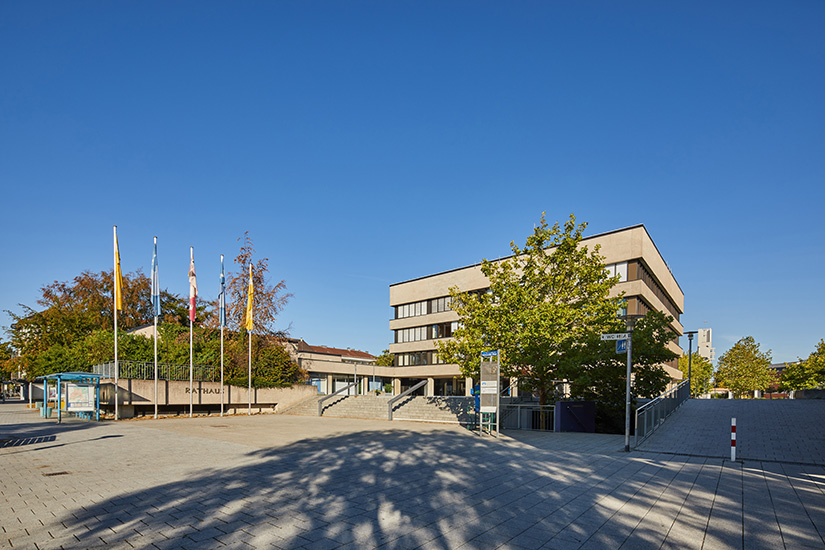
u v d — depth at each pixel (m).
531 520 7.00
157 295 26.06
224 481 9.54
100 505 7.68
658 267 42.12
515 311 19.66
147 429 19.92
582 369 21.22
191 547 5.79
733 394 60.19
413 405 26.59
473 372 20.59
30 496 8.27
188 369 29.25
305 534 6.28
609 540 6.18
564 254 20.66
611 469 10.99
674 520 7.05
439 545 5.93
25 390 51.25
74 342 33.66
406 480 9.67
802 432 16.69
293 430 19.94
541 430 20.39
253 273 36.56
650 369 23.30
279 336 36.97
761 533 6.48
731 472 10.68
